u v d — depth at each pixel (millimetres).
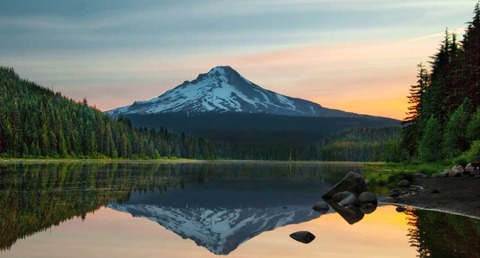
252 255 15797
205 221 25375
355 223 22609
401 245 16688
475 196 29953
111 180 56812
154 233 20391
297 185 54125
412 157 83688
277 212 29125
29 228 20734
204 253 16234
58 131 158250
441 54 87438
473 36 73625
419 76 88562
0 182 47125
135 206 31219
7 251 15805
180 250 16688
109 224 22656
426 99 82438
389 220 23047
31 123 154750
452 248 15812
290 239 18844
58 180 53000
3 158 136375
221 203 34312
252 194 41812
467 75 72562
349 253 15766
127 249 16625
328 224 22562
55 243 17359
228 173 87625
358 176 36219
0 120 141375
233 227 23094
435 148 72062
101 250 16281
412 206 28484
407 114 88875
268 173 89938
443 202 28781
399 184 41500
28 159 141625
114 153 179000
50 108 178375
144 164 139125
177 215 27688
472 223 21391
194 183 56188
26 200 31797
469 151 58969
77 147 163000
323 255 15594
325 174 86188
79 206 29625
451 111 74500
